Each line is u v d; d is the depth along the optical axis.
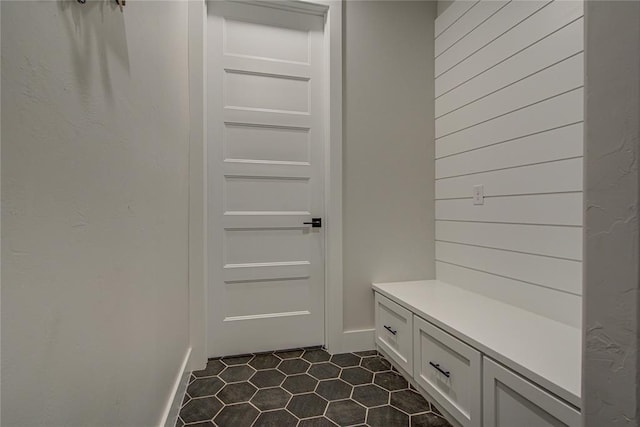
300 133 2.24
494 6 1.81
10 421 0.46
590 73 0.55
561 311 1.46
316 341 2.27
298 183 2.24
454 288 2.12
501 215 1.79
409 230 2.33
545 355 1.14
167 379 1.36
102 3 0.76
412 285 2.20
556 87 1.46
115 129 0.82
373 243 2.26
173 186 1.52
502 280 1.78
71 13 0.63
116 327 0.82
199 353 1.95
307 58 2.25
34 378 0.51
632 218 0.49
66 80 0.61
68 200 0.61
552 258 1.50
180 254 1.69
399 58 2.31
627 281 0.50
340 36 2.18
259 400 1.62
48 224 0.55
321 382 1.79
